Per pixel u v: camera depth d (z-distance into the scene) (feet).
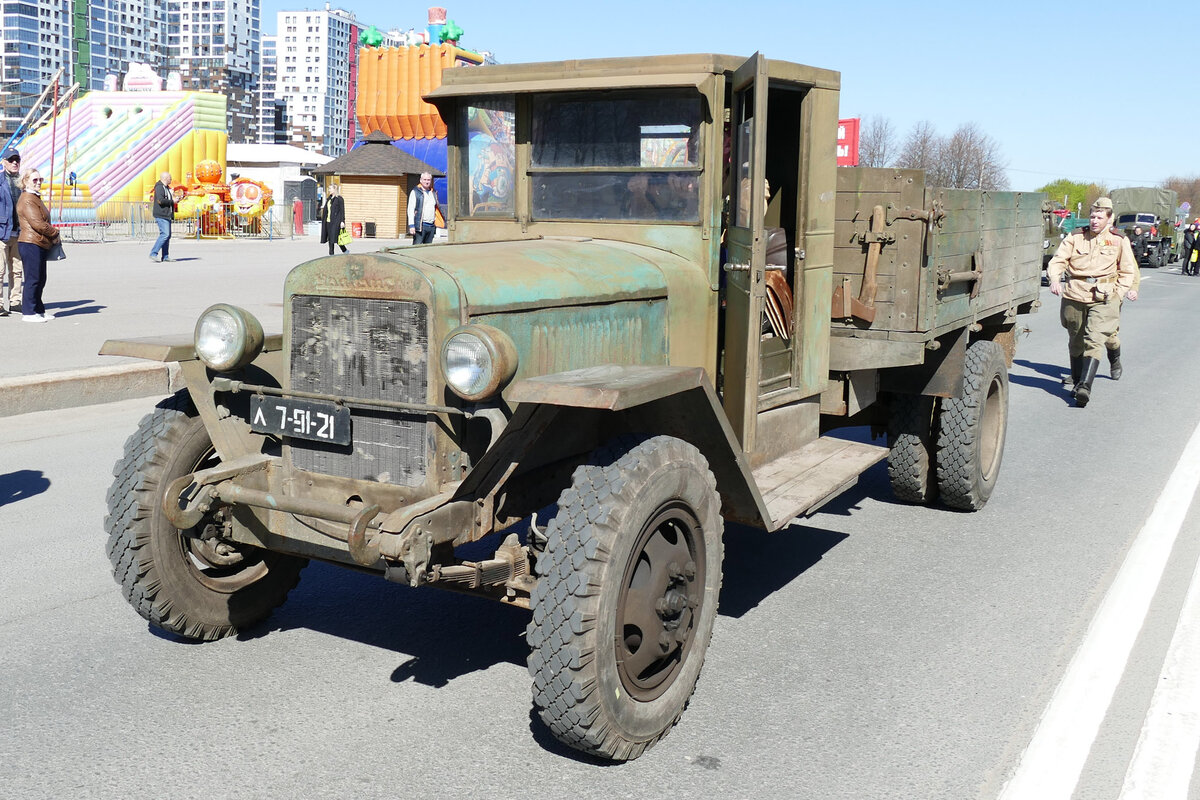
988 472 21.97
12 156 41.75
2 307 42.60
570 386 10.82
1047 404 35.22
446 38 117.29
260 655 14.17
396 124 118.01
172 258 73.61
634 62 15.43
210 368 13.16
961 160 165.17
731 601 16.69
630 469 11.32
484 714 12.62
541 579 10.94
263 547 13.21
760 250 14.07
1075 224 111.45
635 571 11.68
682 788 11.03
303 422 12.36
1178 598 16.89
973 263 21.07
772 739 12.15
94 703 12.66
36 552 18.06
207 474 12.32
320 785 10.91
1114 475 25.22
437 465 11.82
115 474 13.43
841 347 18.86
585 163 15.98
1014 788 11.12
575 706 10.80
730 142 15.74
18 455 24.58
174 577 13.62
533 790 10.93
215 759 11.38
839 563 18.61
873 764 11.59
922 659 14.46
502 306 12.16
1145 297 86.02
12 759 11.29
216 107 115.75
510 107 16.38
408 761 11.45
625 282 14.05
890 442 21.33
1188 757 11.80
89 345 35.60
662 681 12.07
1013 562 18.69
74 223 91.35
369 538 12.09
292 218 108.17
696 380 11.82
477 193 16.94
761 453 16.57
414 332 11.73
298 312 12.45
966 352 21.52
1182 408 34.65
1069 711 12.89
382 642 14.71
